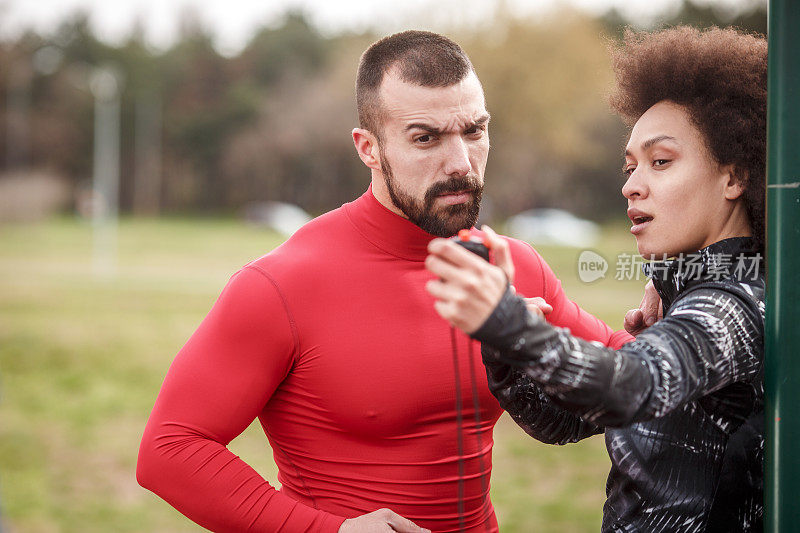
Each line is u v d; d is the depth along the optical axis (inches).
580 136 1493.6
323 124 2193.7
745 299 49.4
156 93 2657.5
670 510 54.6
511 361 43.5
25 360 470.9
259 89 2586.1
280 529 63.3
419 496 68.4
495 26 1393.9
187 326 609.3
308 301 67.8
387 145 65.6
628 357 44.1
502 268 46.9
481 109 65.2
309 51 2581.2
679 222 53.2
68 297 755.4
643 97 56.9
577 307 80.6
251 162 2369.6
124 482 255.3
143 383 418.6
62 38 2682.1
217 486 63.9
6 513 219.9
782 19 47.4
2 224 2064.5
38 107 2532.0
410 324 68.0
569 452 278.7
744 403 52.3
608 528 58.1
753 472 53.5
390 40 67.2
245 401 66.8
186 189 2625.5
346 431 68.3
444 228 65.1
